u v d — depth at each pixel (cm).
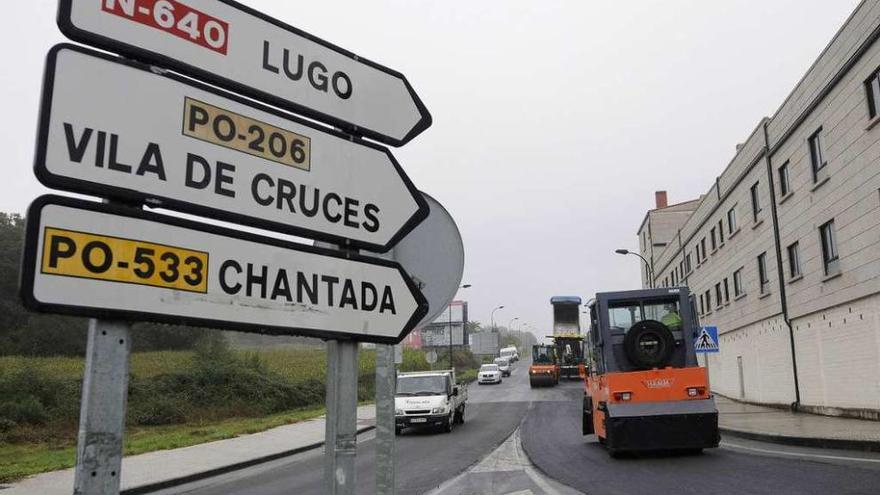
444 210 404
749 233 2717
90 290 217
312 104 303
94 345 218
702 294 3694
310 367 3859
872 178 1625
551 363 4825
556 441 1599
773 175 2380
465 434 1970
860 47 1639
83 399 211
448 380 2230
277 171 281
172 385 2814
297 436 2075
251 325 259
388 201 326
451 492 962
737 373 2962
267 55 290
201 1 269
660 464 1107
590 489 909
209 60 268
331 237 298
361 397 3791
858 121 1688
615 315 1280
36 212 211
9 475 1356
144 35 248
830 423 1598
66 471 1427
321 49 312
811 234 2034
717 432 1155
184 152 251
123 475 1332
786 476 904
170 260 239
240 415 2838
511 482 1023
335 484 285
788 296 2253
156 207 243
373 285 309
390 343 312
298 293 279
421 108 353
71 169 220
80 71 228
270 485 1196
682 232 4228
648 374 1191
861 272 1698
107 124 231
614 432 1169
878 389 1633
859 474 880
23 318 3897
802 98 2047
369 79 331
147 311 229
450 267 400
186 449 1767
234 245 259
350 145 314
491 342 7962
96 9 237
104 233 224
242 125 272
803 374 2127
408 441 1873
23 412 2148
